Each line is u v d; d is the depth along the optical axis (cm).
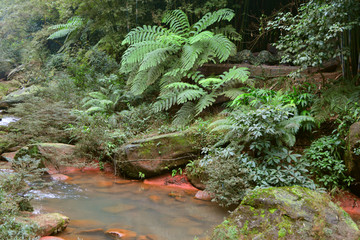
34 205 466
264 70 739
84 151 691
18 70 1762
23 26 1869
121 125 765
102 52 1131
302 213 334
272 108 518
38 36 1597
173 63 784
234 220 358
